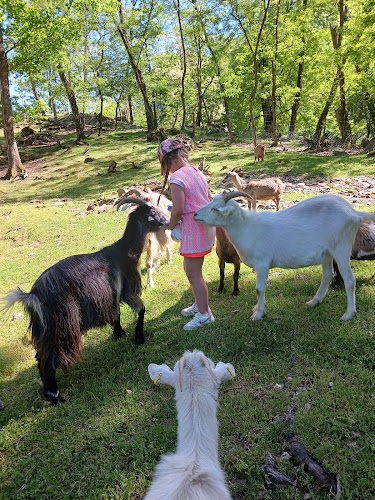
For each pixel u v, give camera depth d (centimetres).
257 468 276
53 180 1962
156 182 1484
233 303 519
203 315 460
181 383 230
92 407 363
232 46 2595
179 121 4275
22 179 2064
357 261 585
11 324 579
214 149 2245
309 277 566
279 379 357
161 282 634
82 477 291
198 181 422
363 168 1435
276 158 1792
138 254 444
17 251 932
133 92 3061
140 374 400
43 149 2759
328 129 3042
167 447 304
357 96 2361
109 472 292
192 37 2923
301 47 2283
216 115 3844
